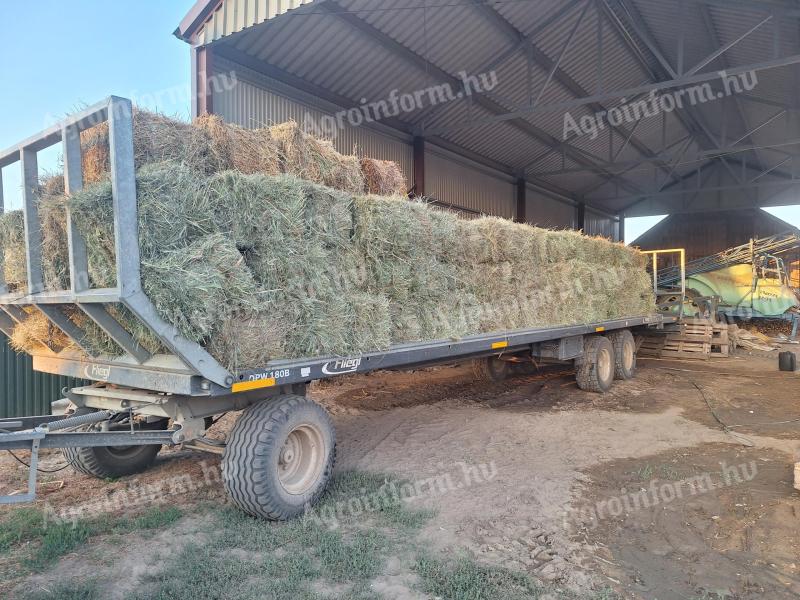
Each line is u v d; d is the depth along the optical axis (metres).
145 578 2.57
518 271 5.50
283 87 8.88
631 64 12.91
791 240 13.07
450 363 5.07
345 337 3.46
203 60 7.58
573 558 2.84
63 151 2.79
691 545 2.99
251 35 7.78
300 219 3.16
